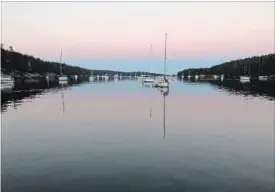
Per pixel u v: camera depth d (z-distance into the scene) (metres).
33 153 19.66
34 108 43.06
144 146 21.30
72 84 132.75
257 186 14.23
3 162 17.78
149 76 146.38
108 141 22.84
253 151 20.05
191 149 20.50
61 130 27.08
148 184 14.45
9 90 85.25
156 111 40.00
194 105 47.22
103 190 13.83
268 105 46.84
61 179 15.14
